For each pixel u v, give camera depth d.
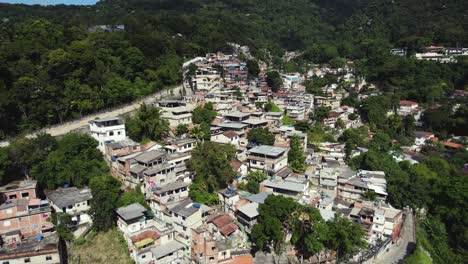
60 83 86.81
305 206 60.28
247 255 54.47
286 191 67.19
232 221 59.06
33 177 64.88
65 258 55.25
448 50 182.75
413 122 130.75
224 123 91.31
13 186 61.28
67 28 112.94
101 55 101.00
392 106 140.88
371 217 66.50
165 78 114.94
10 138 74.06
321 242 57.84
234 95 115.56
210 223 58.34
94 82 91.62
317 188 76.69
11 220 54.84
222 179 67.31
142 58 110.31
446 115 130.88
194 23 187.75
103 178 63.75
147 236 54.53
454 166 104.12
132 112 92.19
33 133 76.62
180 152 74.75
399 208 79.69
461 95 147.25
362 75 171.25
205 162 67.88
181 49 147.25
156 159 67.62
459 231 77.62
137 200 62.81
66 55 87.50
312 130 109.25
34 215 56.44
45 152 68.06
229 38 187.62
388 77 165.88
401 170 90.31
